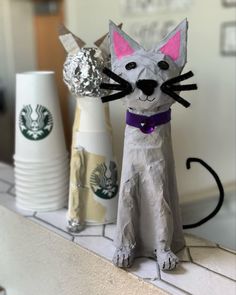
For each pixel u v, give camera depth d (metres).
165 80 0.47
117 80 0.47
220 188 0.63
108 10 1.75
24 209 0.70
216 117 1.14
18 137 0.69
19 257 0.72
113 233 0.61
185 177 0.89
